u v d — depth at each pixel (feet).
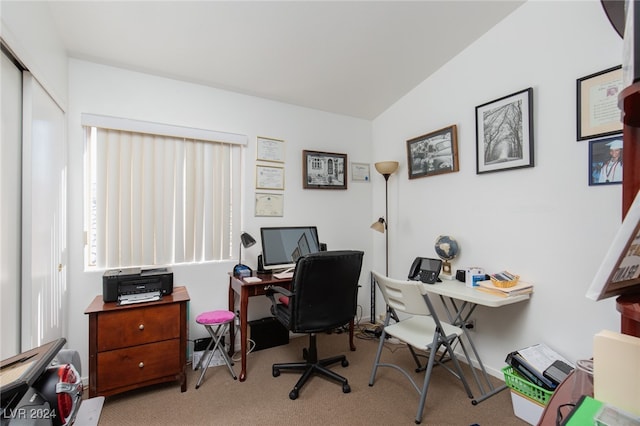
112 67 7.64
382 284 6.79
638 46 1.98
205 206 8.84
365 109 11.02
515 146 7.04
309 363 7.41
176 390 6.86
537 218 6.71
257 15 6.52
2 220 4.52
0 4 3.99
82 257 7.24
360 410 6.17
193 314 8.55
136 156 7.93
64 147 6.89
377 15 6.88
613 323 5.60
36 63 5.18
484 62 7.78
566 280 6.22
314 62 8.27
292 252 9.50
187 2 6.04
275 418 5.93
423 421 5.82
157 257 8.16
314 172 10.59
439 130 8.90
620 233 1.87
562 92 6.30
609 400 2.15
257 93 9.48
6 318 4.62
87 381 7.14
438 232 9.12
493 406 6.27
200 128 8.71
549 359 5.93
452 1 6.70
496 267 7.52
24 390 2.53
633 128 2.61
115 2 5.87
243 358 7.35
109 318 6.23
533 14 6.77
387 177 10.25
